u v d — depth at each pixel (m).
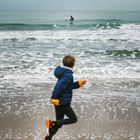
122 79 10.70
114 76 11.09
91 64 13.01
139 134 5.93
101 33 26.06
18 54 15.21
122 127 6.29
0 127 6.25
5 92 8.98
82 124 6.41
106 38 22.72
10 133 5.93
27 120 6.68
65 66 5.07
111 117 6.90
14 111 7.30
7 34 24.70
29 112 7.23
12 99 8.30
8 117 6.86
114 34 25.45
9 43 19.36
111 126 6.34
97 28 30.53
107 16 69.31
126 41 21.41
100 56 14.99
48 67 12.36
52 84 9.95
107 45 19.34
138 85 9.92
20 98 8.40
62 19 52.75
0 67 12.22
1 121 6.61
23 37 22.77
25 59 13.91
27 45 18.55
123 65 12.95
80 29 29.62
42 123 6.50
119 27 31.09
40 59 13.95
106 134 5.91
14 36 23.44
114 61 13.80
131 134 5.93
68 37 23.00
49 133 5.23
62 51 16.34
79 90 9.25
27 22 43.19
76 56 14.88
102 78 10.80
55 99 4.87
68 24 36.88
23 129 6.14
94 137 5.75
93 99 8.32
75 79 10.58
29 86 9.68
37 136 5.79
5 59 13.84
